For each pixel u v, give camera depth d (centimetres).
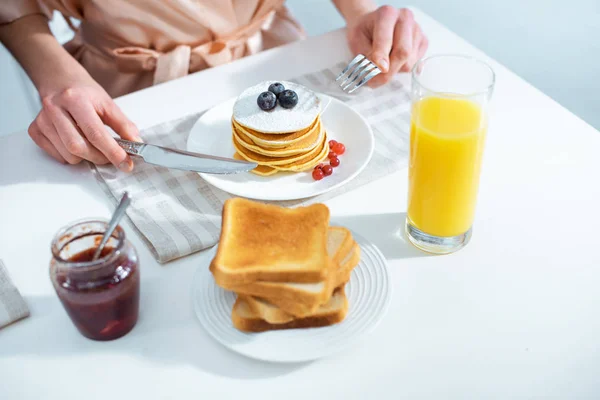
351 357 78
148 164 100
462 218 85
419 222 86
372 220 91
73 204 95
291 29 139
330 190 93
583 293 82
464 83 88
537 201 93
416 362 78
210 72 116
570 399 74
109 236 77
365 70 111
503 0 212
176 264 87
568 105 175
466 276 85
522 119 105
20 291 85
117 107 104
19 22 119
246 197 93
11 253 89
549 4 208
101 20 126
